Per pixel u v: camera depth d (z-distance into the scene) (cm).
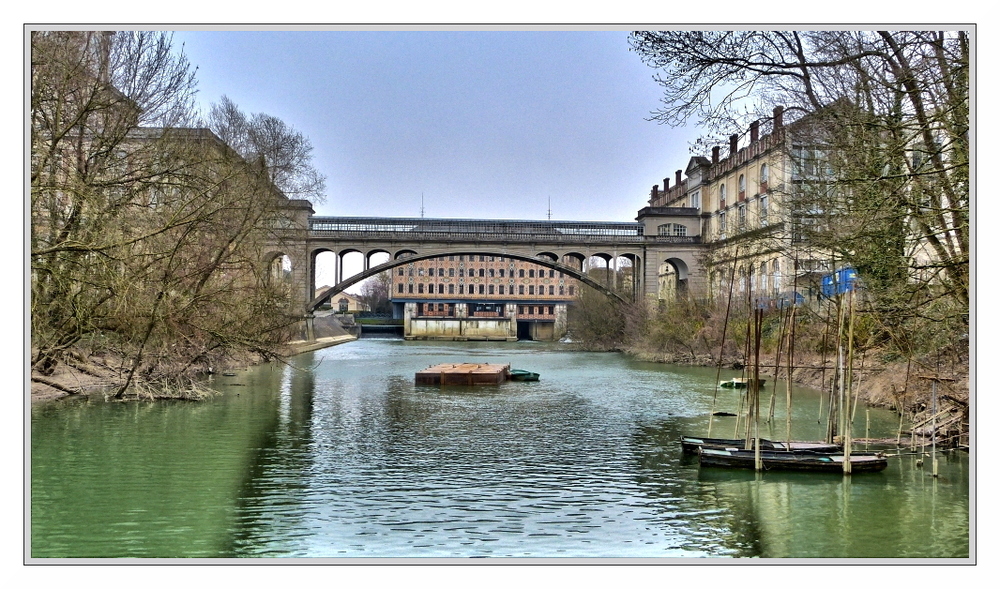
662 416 2377
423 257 7112
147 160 2220
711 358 4694
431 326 10619
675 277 7569
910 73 1449
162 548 1061
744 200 6041
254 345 2892
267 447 1773
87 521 1180
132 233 2166
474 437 1959
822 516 1220
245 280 2994
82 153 2116
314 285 7638
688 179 7600
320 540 1099
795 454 1580
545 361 5366
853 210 1722
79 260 1961
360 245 7125
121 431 1931
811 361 3309
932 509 1256
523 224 7331
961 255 1487
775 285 4628
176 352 2714
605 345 7144
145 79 2231
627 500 1322
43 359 2253
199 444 1788
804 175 2211
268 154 3353
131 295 2134
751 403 1593
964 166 1372
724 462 1555
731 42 1484
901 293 1652
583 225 7306
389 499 1322
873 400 2352
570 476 1503
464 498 1334
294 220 3862
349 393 3025
